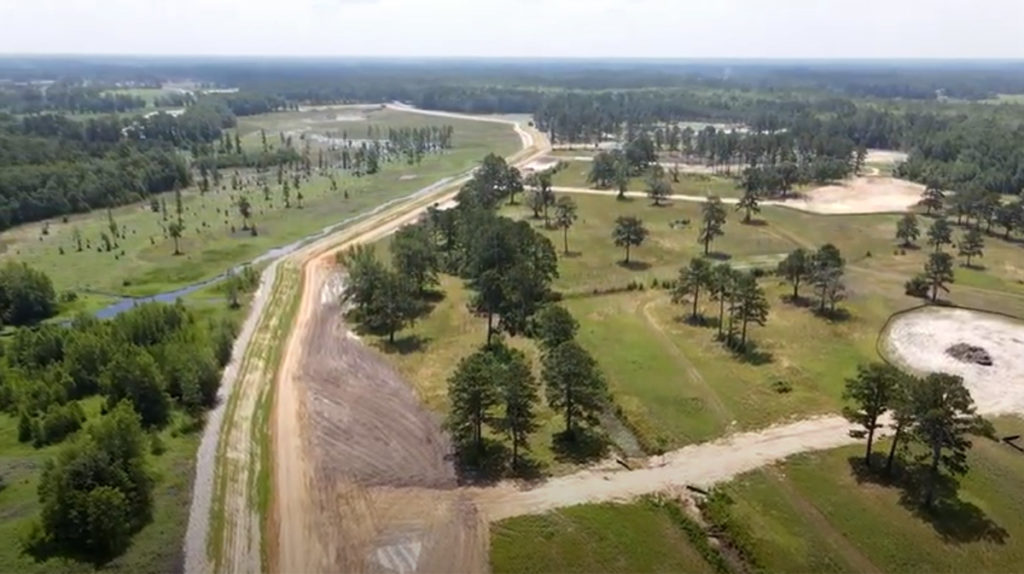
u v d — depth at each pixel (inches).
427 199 7765.8
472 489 2810.0
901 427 2743.6
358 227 6697.8
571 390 3041.3
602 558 2427.4
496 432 3191.4
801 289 4842.5
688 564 2404.0
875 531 2522.1
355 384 3681.1
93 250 6107.3
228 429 3260.3
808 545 2468.0
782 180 7790.4
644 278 5172.2
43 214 7190.0
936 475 2797.7
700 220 6752.0
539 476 2881.4
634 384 3587.6
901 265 5378.9
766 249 5856.3
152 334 3929.6
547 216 6870.1
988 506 2635.3
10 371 3565.5
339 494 2795.3
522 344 4069.9
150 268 5629.9
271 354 4018.2
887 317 4365.2
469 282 5098.4
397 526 2605.8
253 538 2551.7
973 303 4591.5
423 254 4832.7
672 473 2883.9
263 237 6466.5
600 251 5821.9
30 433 3149.6
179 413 3351.4
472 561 2425.0
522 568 2388.0
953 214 6712.6
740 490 2763.3
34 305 4594.0
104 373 3435.0
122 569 2385.6
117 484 2588.6
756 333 4163.4
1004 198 7460.6
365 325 4402.1
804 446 3041.3
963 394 2568.9
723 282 4133.9
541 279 4532.5
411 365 3873.0
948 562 2380.7
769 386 3545.8
